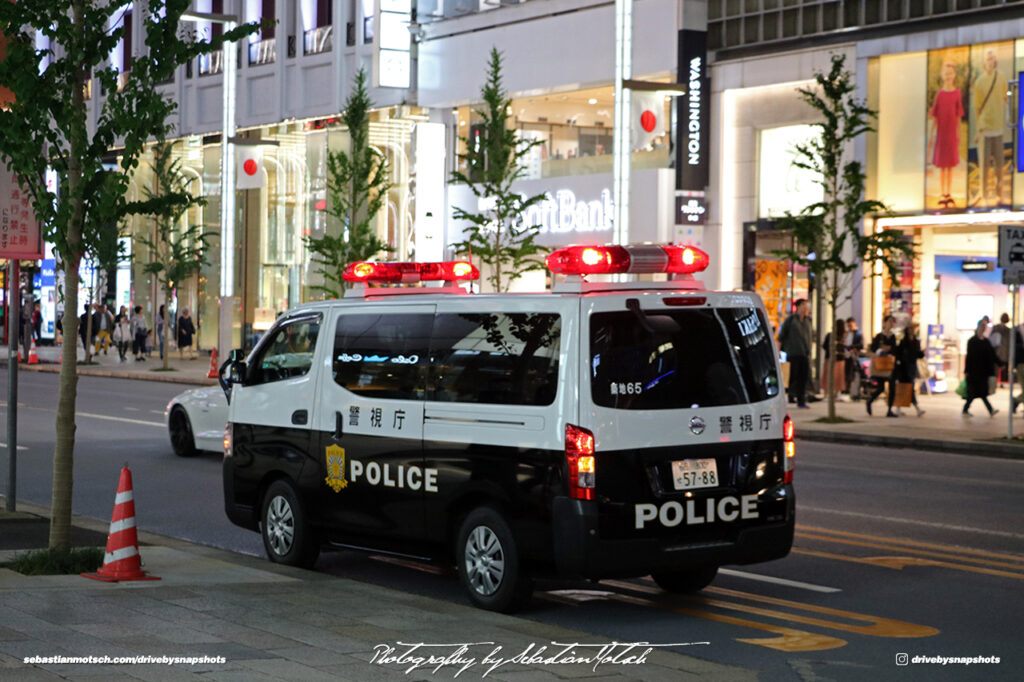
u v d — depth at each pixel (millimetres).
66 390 9883
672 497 8523
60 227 9625
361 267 10500
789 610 8992
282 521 10492
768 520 8961
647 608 9070
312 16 46625
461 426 8984
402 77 41625
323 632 7605
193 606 8289
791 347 27547
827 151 25391
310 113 46562
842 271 25516
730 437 8812
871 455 19625
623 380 8445
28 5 9422
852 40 30484
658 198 33500
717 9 33312
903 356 25156
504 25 38500
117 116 9578
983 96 28281
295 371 10477
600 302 8461
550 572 8500
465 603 9414
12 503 12875
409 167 42156
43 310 53969
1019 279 21078
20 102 9617
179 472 16828
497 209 31891
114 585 9047
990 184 28203
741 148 32906
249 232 50250
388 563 11023
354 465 9812
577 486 8289
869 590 9641
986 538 11883
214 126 51562
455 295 9320
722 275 33188
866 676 7254
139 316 49219
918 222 29375
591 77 35812
